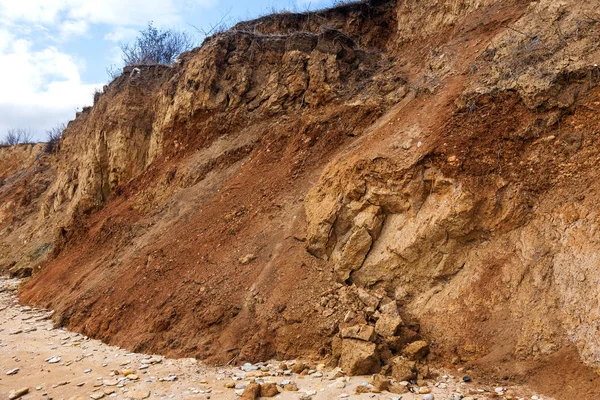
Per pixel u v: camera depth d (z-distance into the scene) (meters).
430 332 5.96
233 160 11.55
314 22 14.07
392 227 7.08
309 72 11.72
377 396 4.97
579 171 6.04
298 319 6.62
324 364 5.97
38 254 15.97
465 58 8.66
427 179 6.91
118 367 6.61
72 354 7.37
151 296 8.38
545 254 5.73
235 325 6.95
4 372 6.71
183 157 12.88
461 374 5.37
